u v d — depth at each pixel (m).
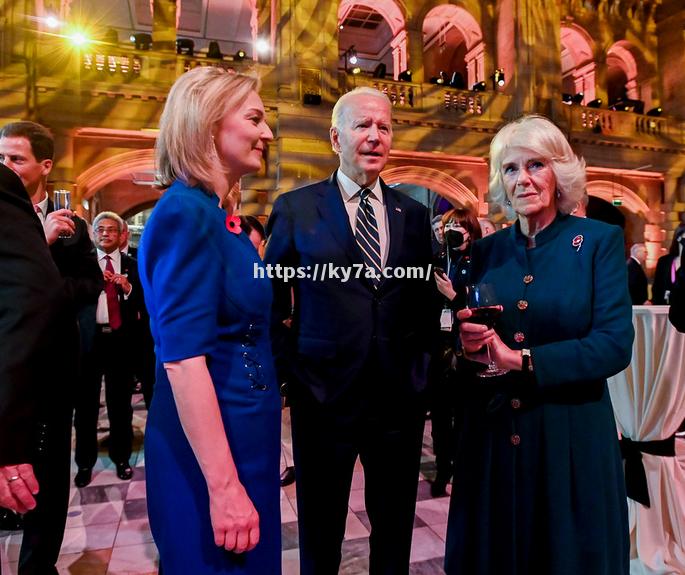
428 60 13.78
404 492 1.62
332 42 8.87
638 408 2.10
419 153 9.46
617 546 1.26
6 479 1.05
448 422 3.07
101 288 2.30
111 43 7.97
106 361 3.41
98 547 2.51
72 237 2.27
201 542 1.00
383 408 1.58
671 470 2.10
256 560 1.04
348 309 1.54
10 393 1.06
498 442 1.35
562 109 10.12
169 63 8.21
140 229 14.03
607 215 12.05
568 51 11.93
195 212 1.00
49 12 8.04
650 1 11.48
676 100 11.23
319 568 1.57
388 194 1.71
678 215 11.01
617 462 1.31
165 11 8.46
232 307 1.05
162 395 1.07
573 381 1.21
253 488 1.04
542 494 1.28
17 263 1.14
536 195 1.35
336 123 1.64
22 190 1.25
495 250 1.50
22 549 1.85
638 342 2.11
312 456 1.57
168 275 0.96
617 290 1.27
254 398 1.06
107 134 8.19
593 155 10.44
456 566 1.40
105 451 4.05
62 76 7.70
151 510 1.07
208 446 0.94
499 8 10.55
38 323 1.12
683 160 11.00
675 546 2.07
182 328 0.94
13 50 7.47
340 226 1.59
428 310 1.69
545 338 1.32
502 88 10.37
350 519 2.82
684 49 11.06
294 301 1.61
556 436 1.28
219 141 1.09
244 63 8.62
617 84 13.55
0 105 7.32
